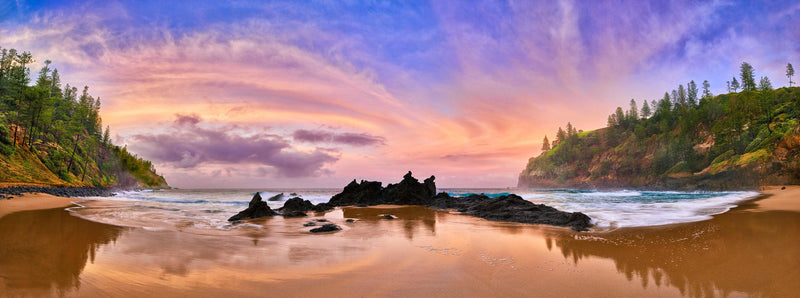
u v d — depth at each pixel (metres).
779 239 8.57
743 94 117.81
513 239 9.07
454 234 10.09
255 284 4.66
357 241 8.70
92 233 9.19
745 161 72.56
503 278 5.13
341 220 14.73
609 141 181.12
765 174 61.41
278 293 4.28
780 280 5.04
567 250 7.48
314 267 5.74
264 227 11.90
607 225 12.59
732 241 8.50
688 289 4.66
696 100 167.88
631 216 15.98
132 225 11.57
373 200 28.39
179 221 13.45
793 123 78.38
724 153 93.31
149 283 4.61
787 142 58.91
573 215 13.10
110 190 69.31
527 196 45.66
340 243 8.37
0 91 66.38
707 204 23.94
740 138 94.06
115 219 13.41
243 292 4.29
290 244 8.20
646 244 8.27
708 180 82.19
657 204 25.14
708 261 6.36
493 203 18.33
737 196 35.44
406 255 6.84
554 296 4.32
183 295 4.12
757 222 12.23
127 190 88.69
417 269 5.63
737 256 6.74
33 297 3.89
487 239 9.08
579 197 41.56
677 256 6.83
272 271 5.43
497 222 14.05
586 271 5.61
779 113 95.19
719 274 5.43
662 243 8.41
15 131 53.91
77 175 69.38
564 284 4.85
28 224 10.96
